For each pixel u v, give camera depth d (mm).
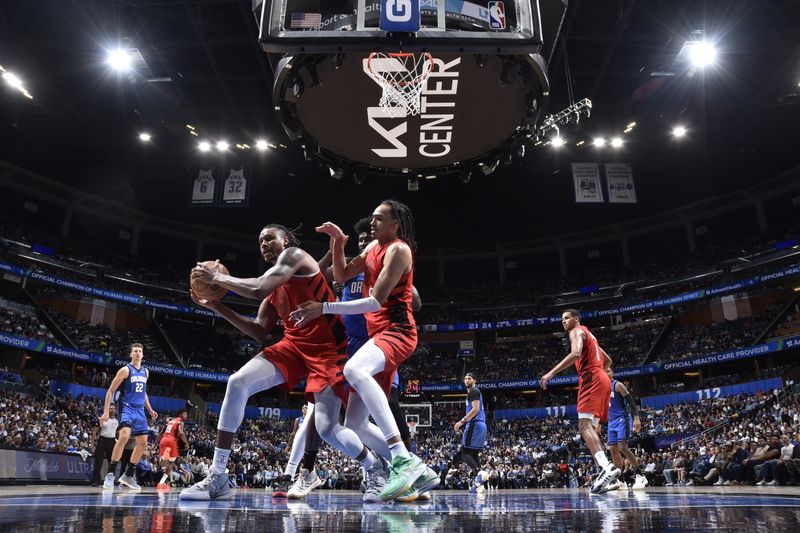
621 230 40844
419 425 30906
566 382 33188
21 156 31422
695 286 35625
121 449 7531
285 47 5465
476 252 44438
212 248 42000
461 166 9617
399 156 9344
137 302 33531
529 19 5512
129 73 24562
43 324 29625
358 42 5461
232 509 2457
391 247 3570
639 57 23766
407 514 2258
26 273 29312
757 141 30266
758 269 33406
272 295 3865
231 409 3461
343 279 3947
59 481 10172
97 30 21859
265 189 36719
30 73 24062
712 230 37938
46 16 20875
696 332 33500
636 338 35969
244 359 37625
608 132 29188
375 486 3893
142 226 39500
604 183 31312
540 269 43438
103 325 33219
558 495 5500
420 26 5898
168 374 30719
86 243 36312
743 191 35375
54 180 33875
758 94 25922
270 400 34344
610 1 20625
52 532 1387
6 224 32344
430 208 39406
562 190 36688
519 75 7336
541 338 39531
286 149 31188
